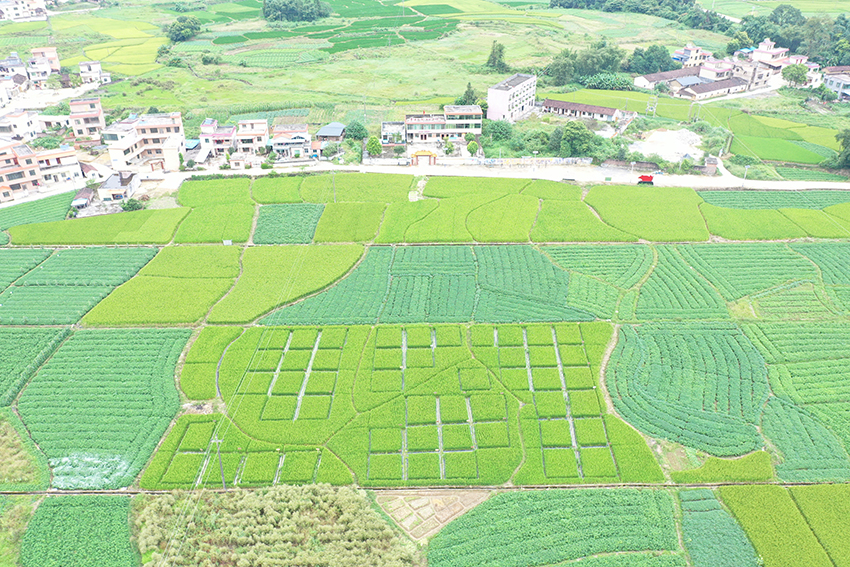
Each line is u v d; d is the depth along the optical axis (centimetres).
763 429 7656
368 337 9244
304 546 6325
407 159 14912
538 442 7525
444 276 10625
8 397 8112
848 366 8644
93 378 8456
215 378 8456
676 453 7381
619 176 14250
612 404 8081
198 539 6362
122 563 6125
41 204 12950
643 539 6353
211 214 12506
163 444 7438
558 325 9438
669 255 11188
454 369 8619
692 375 8488
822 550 6228
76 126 16662
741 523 6512
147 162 15038
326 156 15312
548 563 6156
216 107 18938
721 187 13675
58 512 6650
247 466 7175
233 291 10206
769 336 9219
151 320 9538
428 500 6856
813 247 11406
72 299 10088
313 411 7938
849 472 7044
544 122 17650
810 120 18175
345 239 11675
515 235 11719
